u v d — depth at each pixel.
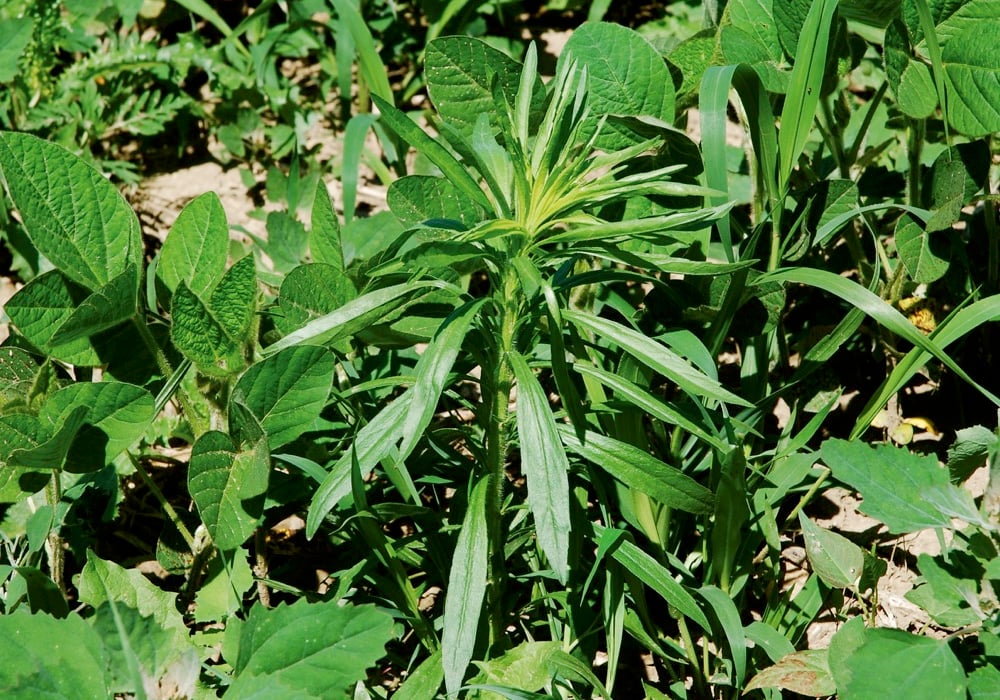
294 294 0.80
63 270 0.79
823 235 0.83
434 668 0.76
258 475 0.76
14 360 0.80
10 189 0.77
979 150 0.82
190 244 0.81
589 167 0.75
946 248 0.84
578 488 0.80
